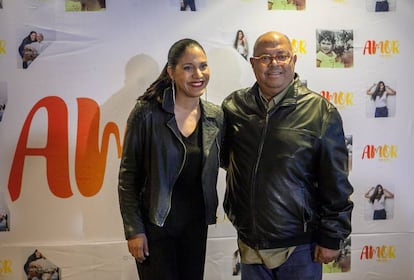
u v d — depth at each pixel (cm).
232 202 170
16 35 207
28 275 215
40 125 212
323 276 229
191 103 162
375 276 230
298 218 159
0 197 212
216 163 166
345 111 221
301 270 163
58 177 214
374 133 223
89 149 214
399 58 221
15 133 211
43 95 211
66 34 209
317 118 157
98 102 213
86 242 217
